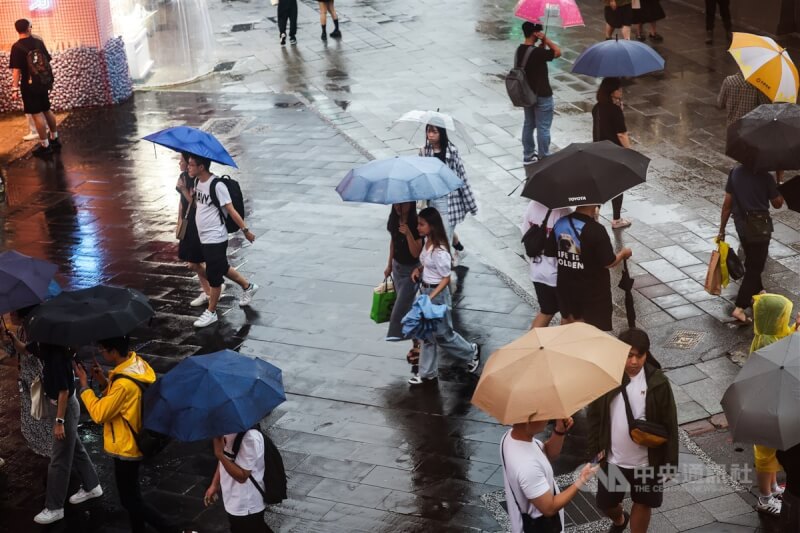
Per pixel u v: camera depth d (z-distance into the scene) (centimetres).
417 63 1970
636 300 1077
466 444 859
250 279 1191
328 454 857
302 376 984
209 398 623
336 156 1552
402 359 1005
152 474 849
